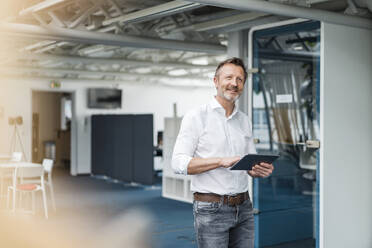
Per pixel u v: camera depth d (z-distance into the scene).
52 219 7.62
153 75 12.99
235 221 2.73
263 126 5.70
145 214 8.11
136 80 14.71
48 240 6.25
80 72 11.98
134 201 9.48
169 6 5.09
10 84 13.22
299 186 5.38
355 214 5.01
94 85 14.23
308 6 4.69
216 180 2.69
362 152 5.06
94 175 14.09
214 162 2.56
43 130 17.64
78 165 14.17
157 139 13.84
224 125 2.77
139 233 6.69
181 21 7.03
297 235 5.48
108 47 9.34
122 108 14.62
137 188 11.41
